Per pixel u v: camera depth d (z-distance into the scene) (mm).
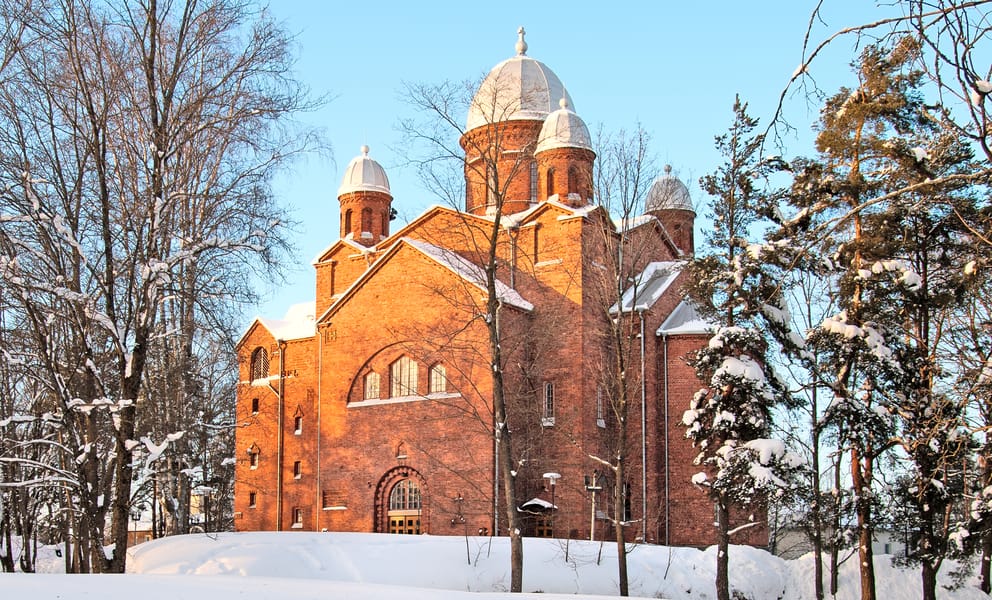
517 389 43000
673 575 34094
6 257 23391
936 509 28656
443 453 43188
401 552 33594
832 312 36031
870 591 28500
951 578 35531
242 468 54344
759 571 36406
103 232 23984
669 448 44906
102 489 26375
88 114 24844
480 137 51938
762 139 10969
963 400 17156
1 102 23797
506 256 47500
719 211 30141
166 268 23641
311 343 53188
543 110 52562
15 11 23422
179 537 35750
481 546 34281
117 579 18672
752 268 28766
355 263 54875
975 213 23906
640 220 38531
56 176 24859
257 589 17859
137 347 24391
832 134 27875
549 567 33000
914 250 28938
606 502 44531
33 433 32094
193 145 26812
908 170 25484
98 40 25125
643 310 44438
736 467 28062
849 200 28312
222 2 25344
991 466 27578
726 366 28766
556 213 46594
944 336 31828
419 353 44719
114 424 24594
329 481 46875
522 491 43188
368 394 46812
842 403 28344
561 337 45281
